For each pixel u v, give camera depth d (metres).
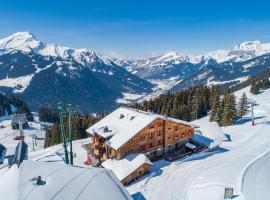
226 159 59.53
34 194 25.48
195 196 44.16
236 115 99.69
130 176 50.56
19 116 71.19
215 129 74.06
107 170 32.59
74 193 26.45
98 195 26.86
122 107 69.50
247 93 177.62
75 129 107.25
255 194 43.44
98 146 60.84
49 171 29.77
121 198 27.56
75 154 69.38
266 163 56.50
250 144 69.62
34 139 136.62
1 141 126.25
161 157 61.56
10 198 25.09
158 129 61.00
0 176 30.09
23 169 29.56
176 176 51.91
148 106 137.25
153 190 47.16
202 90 140.50
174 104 127.19
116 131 59.75
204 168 54.91
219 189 44.56
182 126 64.94
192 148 63.44
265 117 100.75
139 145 58.16
